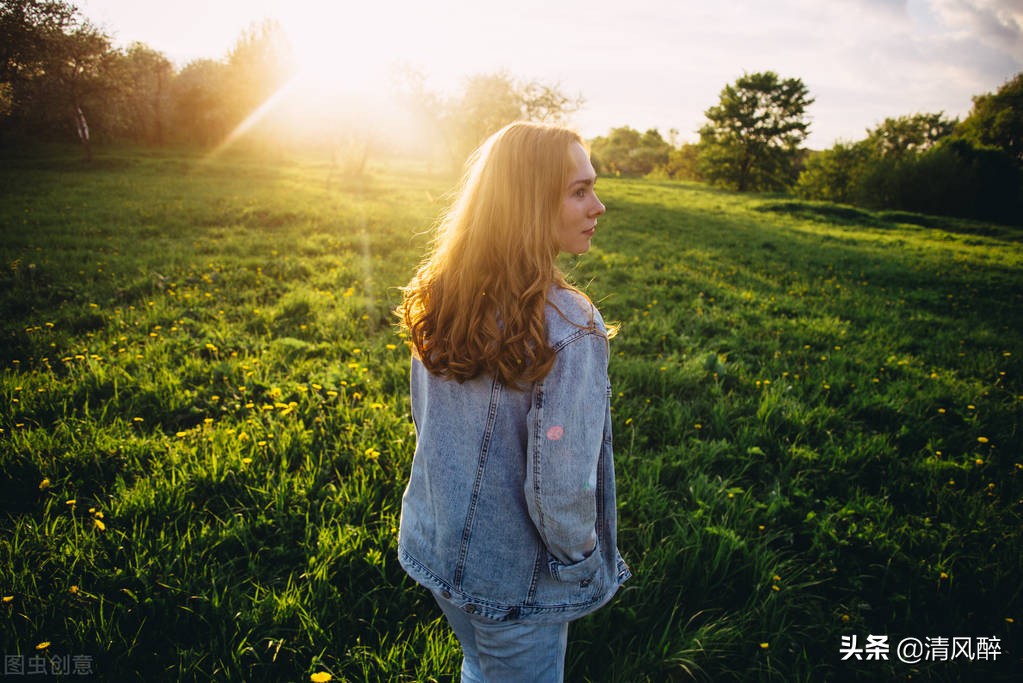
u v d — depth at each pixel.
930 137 63.12
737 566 2.39
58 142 37.44
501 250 1.04
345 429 3.35
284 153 46.00
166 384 3.77
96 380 3.71
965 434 3.72
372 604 2.09
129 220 11.84
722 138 54.22
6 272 6.77
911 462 3.36
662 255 11.74
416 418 1.38
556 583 1.18
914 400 4.24
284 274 7.78
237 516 2.45
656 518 2.66
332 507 2.53
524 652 1.22
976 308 8.70
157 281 6.65
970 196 32.78
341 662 1.84
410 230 11.98
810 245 15.59
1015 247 18.75
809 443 3.56
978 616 2.22
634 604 2.14
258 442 3.06
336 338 5.22
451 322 1.09
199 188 18.98
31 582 2.01
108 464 2.81
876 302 8.45
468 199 1.12
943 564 2.39
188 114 47.12
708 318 6.46
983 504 2.87
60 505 2.50
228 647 1.85
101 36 26.50
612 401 4.00
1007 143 42.72
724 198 33.84
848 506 2.83
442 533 1.19
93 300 5.93
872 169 36.12
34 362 4.14
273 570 2.24
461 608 1.18
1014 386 4.79
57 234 9.80
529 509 1.06
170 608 1.97
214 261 8.25
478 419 1.11
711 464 3.27
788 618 2.19
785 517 2.80
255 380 3.96
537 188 1.04
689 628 2.12
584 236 1.15
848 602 2.30
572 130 1.13
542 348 0.97
